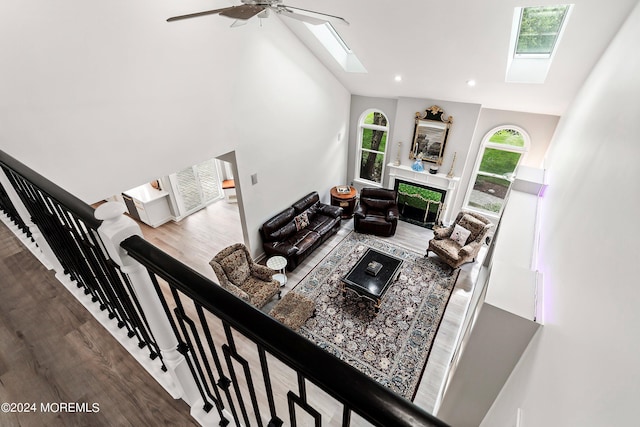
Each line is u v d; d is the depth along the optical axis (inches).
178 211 284.4
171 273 29.9
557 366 52.4
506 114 226.8
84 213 39.7
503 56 155.2
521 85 180.4
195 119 160.2
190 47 147.0
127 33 124.7
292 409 32.2
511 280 87.0
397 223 291.1
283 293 207.9
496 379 90.5
